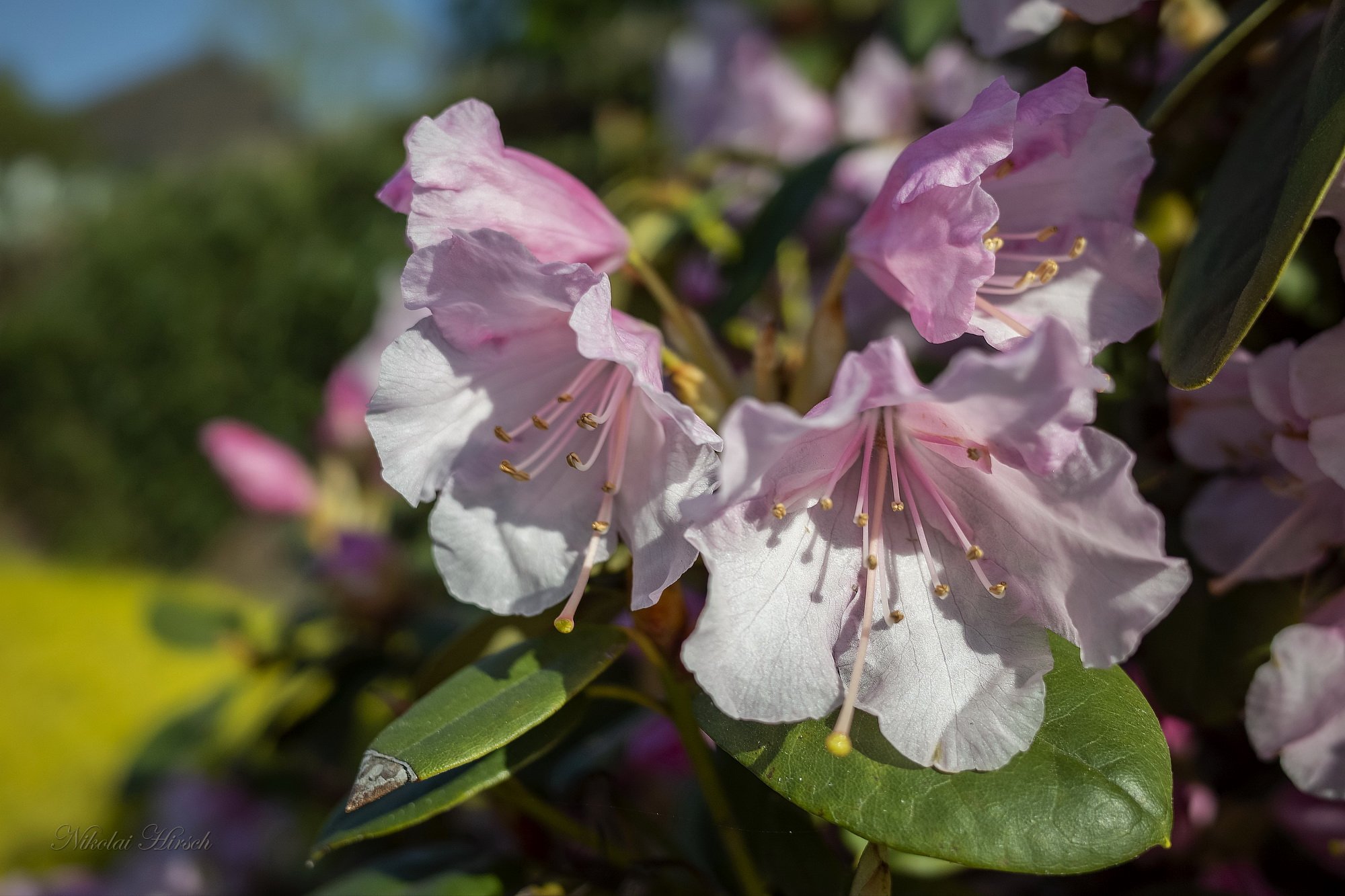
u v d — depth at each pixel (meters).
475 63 2.16
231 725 0.50
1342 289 0.23
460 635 0.23
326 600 0.37
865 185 0.35
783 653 0.15
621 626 0.20
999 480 0.16
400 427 0.18
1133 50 0.28
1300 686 0.18
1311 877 0.23
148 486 2.04
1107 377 0.14
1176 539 0.21
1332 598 0.19
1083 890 0.24
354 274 1.88
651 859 0.21
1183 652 0.20
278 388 1.93
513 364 0.18
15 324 2.11
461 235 0.16
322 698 0.35
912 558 0.17
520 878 0.22
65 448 2.07
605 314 0.16
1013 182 0.18
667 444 0.17
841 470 0.17
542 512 0.18
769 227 0.30
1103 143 0.18
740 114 0.46
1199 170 0.25
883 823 0.15
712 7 0.50
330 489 0.45
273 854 0.46
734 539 0.16
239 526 2.02
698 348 0.21
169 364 2.00
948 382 0.14
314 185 1.96
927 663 0.16
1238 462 0.20
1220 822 0.23
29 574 1.90
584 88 1.73
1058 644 0.17
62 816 0.99
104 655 1.36
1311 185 0.15
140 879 0.46
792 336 0.32
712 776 0.19
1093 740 0.15
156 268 2.01
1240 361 0.19
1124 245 0.18
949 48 0.39
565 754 0.28
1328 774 0.18
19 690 1.26
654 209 0.34
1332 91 0.16
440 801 0.18
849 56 0.52
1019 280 0.18
